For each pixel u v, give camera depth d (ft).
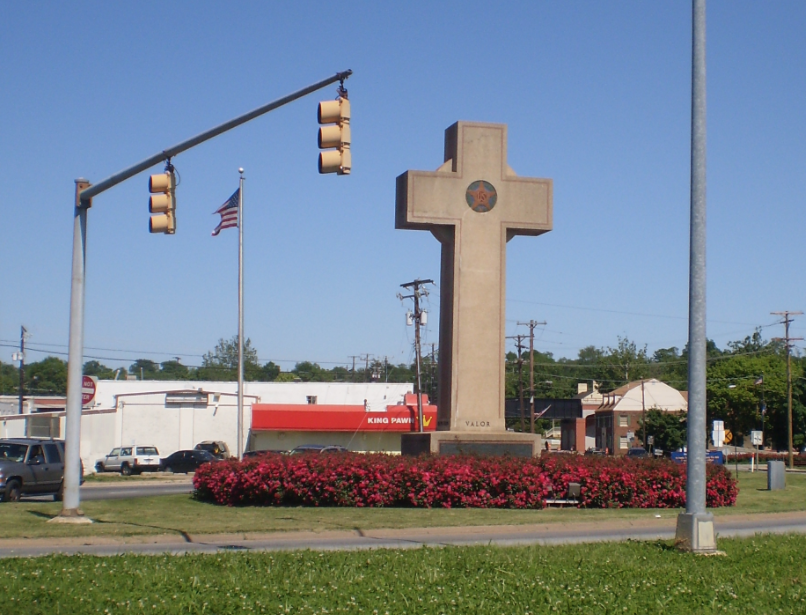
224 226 140.05
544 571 41.14
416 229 89.20
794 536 57.41
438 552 47.75
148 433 210.59
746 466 225.35
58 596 33.94
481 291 87.40
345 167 48.49
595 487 82.38
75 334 64.95
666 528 69.15
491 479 79.66
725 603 34.47
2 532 58.44
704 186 50.44
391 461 81.71
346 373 495.41
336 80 49.67
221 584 36.88
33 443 93.91
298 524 65.31
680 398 344.49
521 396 264.52
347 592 35.47
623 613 32.37
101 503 81.20
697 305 49.96
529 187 89.04
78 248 64.75
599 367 487.61
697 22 51.24
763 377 295.28
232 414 214.69
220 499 81.41
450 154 90.12
